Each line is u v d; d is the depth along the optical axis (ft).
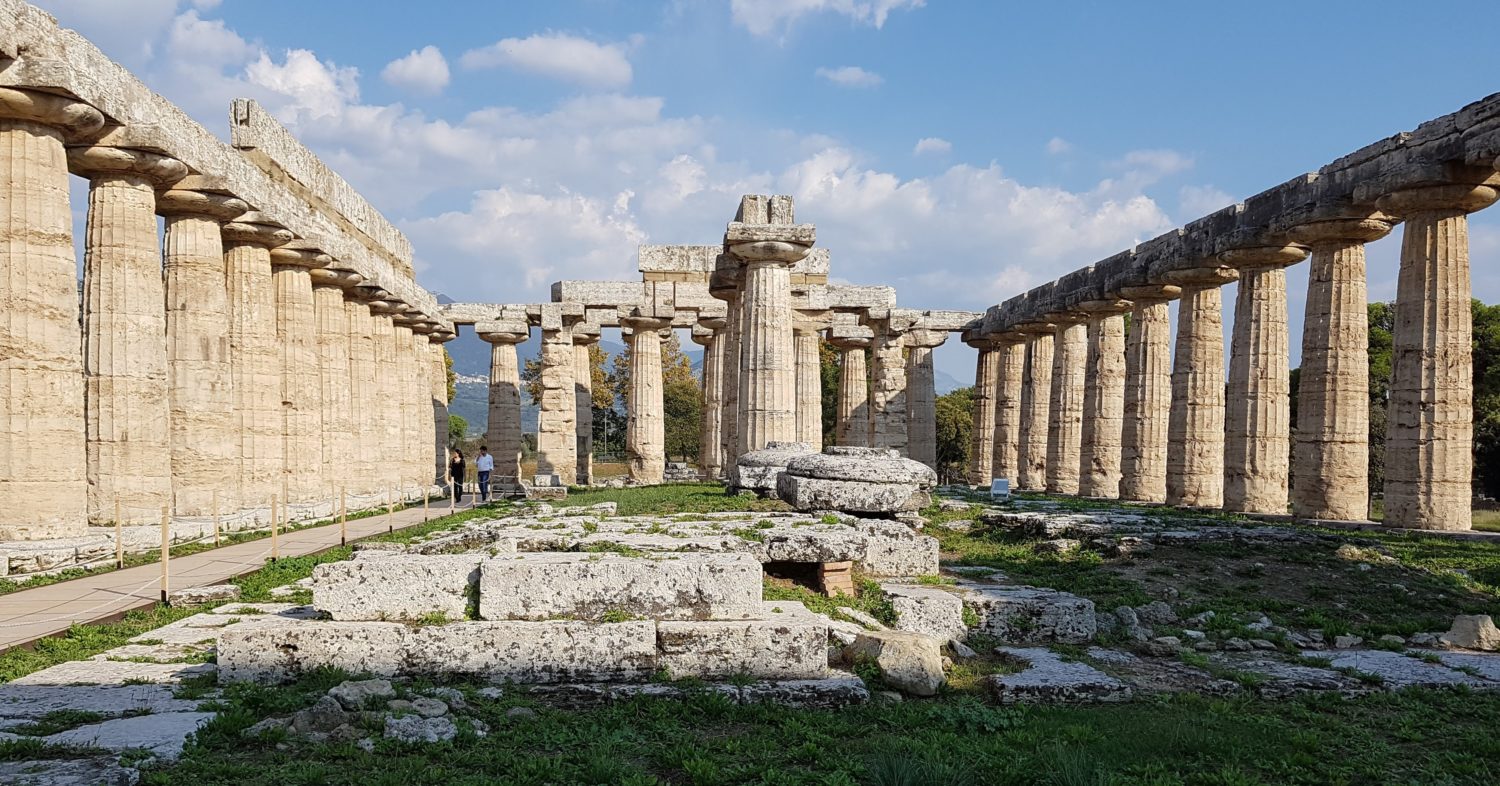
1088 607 42.09
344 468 96.43
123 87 62.03
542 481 144.77
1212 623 45.27
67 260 57.62
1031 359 136.56
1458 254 68.64
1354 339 77.15
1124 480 105.50
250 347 82.79
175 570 54.03
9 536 54.60
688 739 26.66
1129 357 106.73
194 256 72.84
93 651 35.06
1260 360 85.81
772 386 80.07
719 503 69.26
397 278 122.31
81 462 58.23
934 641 36.35
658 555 38.81
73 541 55.83
